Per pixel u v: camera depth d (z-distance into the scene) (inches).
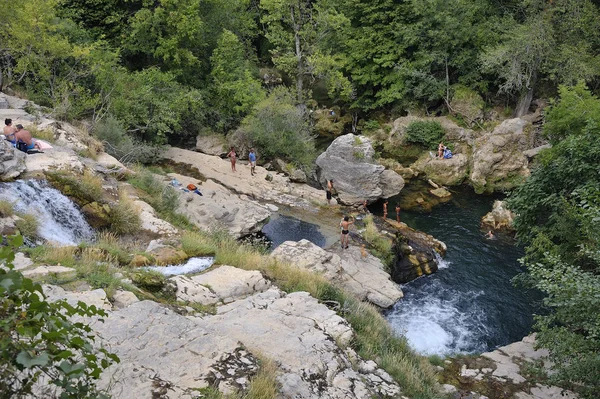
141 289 452.8
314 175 1229.7
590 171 626.5
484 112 1435.8
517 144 1253.1
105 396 143.6
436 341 709.9
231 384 323.6
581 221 544.7
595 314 424.5
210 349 353.7
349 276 777.6
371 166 1127.0
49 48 918.4
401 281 856.3
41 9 919.0
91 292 392.8
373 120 1568.7
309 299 507.5
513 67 1293.1
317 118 1641.2
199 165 1137.4
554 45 1283.2
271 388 327.3
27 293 134.5
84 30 1185.4
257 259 595.8
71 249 489.1
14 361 125.7
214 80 1353.3
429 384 489.7
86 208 627.5
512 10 1518.2
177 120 1152.2
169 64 1285.7
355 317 536.4
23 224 516.1
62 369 127.2
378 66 1518.2
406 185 1274.6
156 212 717.3
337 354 415.8
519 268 907.4
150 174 840.3
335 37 1573.6
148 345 343.0
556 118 956.6
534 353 633.0
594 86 1325.0
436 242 959.6
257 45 1793.8
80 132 847.7
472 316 770.8
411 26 1437.0
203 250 602.5
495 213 1086.4
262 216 876.6
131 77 1126.4
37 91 1005.2
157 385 305.3
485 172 1242.6
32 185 591.2
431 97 1457.9
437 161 1306.6
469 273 891.4
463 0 1457.9
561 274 455.8
